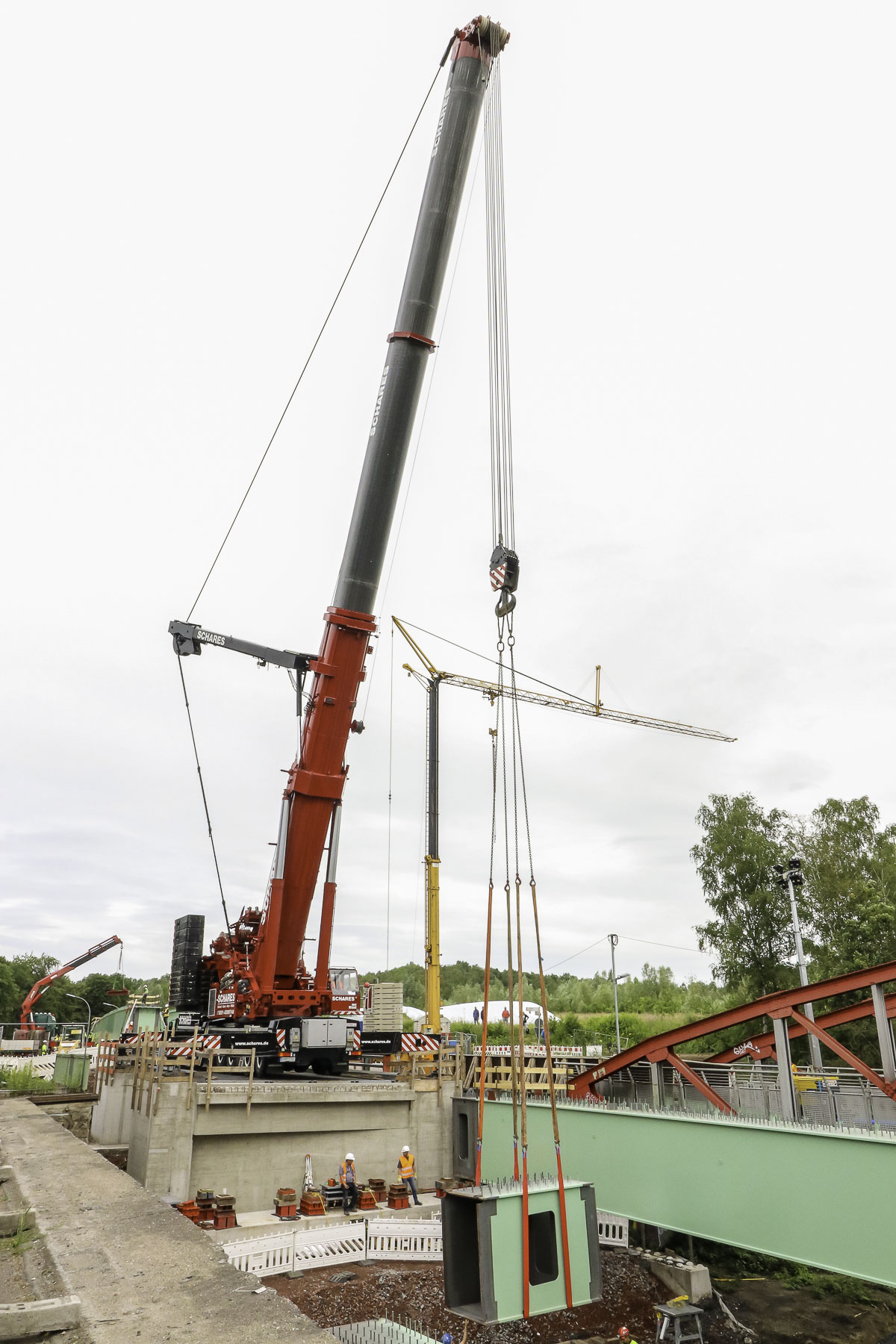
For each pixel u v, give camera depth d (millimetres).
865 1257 14633
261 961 24719
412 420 24406
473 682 75688
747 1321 18906
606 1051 53875
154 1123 21469
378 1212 22141
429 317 24250
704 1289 19938
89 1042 43812
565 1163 21172
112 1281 6492
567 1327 17828
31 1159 12062
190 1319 5707
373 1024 33969
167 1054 23594
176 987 29422
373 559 24328
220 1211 20625
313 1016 24953
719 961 47125
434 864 47125
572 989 131000
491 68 24016
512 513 14391
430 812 48125
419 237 24156
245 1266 18625
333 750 24344
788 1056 18328
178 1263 6941
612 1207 19625
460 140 23844
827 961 41656
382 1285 18625
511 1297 9070
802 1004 18250
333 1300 17781
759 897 45906
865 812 48000
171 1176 21312
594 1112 20594
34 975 109500
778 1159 16359
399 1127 25000
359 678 24469
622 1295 19672
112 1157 24203
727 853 47938
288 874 24719
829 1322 18859
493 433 16969
